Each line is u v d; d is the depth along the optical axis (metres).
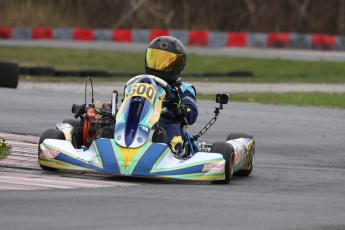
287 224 21.75
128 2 157.25
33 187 25.95
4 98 59.34
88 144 32.06
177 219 21.53
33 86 73.19
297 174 34.69
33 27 152.75
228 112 58.12
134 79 31.14
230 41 138.38
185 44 139.25
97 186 26.95
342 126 54.00
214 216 22.30
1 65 68.38
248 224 21.42
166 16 155.12
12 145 38.34
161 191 26.50
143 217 21.50
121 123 29.39
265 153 41.44
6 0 156.25
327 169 36.78
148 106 29.89
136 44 140.62
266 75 102.81
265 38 138.50
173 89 31.31
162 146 28.89
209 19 154.38
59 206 22.44
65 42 138.62
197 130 48.03
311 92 79.31
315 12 152.75
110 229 19.67
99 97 64.06
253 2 154.25
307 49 138.50
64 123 32.66
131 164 28.08
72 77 86.88
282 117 57.16
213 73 98.44
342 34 150.75
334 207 25.33
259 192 28.17
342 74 107.31
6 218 20.41
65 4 158.00
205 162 29.03
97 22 156.38
